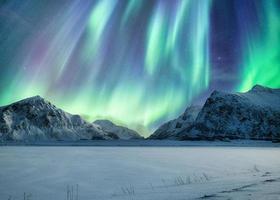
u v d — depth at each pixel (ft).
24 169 124.67
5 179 97.45
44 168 127.85
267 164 131.54
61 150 320.29
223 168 118.21
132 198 49.98
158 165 135.64
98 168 125.80
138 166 132.05
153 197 49.32
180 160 163.22
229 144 620.08
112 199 50.19
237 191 49.60
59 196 68.90
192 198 45.50
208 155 208.23
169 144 643.45
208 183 65.16
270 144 609.83
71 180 93.81
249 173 87.61
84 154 230.89
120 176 100.89
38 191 75.82
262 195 44.86
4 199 67.21
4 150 319.68
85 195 68.39
